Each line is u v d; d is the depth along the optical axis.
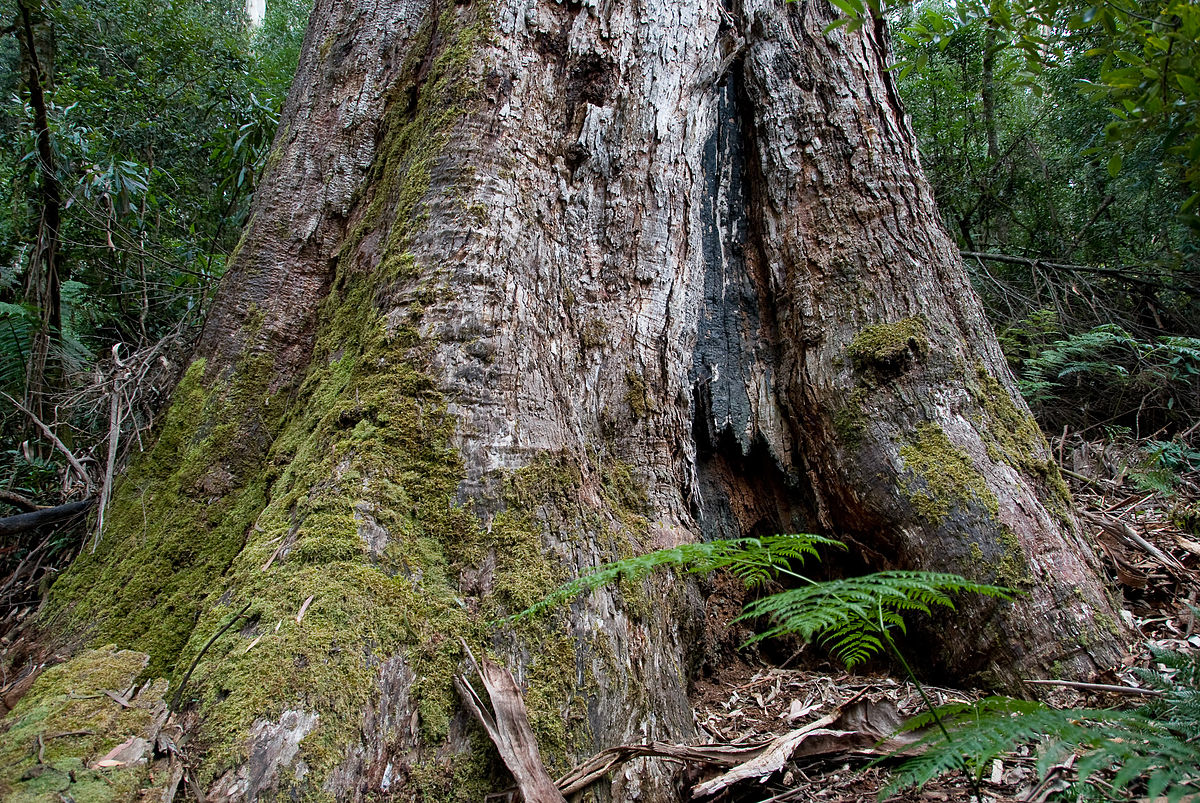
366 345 2.10
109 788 1.13
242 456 2.48
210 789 1.22
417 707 1.46
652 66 2.90
